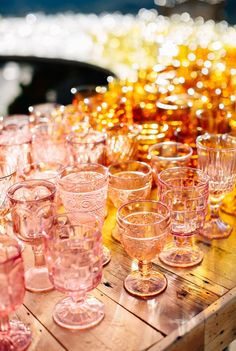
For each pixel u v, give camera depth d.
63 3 4.79
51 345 0.87
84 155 1.23
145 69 1.67
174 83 1.62
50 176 1.18
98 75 2.34
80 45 2.68
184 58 1.80
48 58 2.62
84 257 0.85
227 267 1.03
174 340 0.86
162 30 2.38
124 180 1.11
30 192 1.04
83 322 0.90
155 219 1.00
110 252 1.08
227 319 0.95
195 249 1.07
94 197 1.03
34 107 1.65
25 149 1.23
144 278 0.99
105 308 0.93
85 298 0.95
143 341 0.87
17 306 0.84
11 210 0.97
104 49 2.48
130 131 1.32
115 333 0.88
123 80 1.67
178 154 1.24
